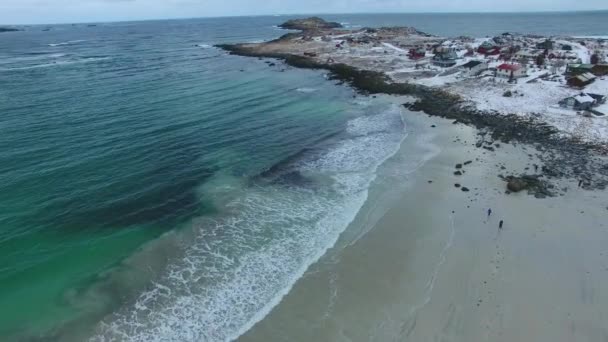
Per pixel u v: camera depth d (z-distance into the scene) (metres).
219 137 51.84
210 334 22.11
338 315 23.17
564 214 32.62
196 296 24.81
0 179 37.84
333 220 33.06
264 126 56.59
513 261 27.42
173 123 56.44
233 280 26.19
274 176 41.16
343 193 37.56
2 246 28.78
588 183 37.38
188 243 30.00
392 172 41.59
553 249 28.50
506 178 38.94
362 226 32.12
